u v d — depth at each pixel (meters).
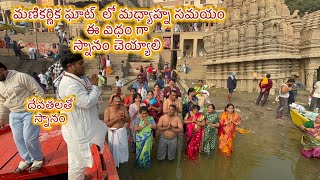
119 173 4.14
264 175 4.09
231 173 4.18
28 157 2.75
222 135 4.94
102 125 2.59
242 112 8.41
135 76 17.88
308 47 11.69
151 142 4.33
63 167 2.88
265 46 11.28
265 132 6.33
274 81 11.16
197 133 4.70
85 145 2.31
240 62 12.80
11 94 2.50
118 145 4.19
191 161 4.63
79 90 2.17
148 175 4.09
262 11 11.49
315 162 4.55
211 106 4.92
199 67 22.39
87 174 2.80
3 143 3.64
